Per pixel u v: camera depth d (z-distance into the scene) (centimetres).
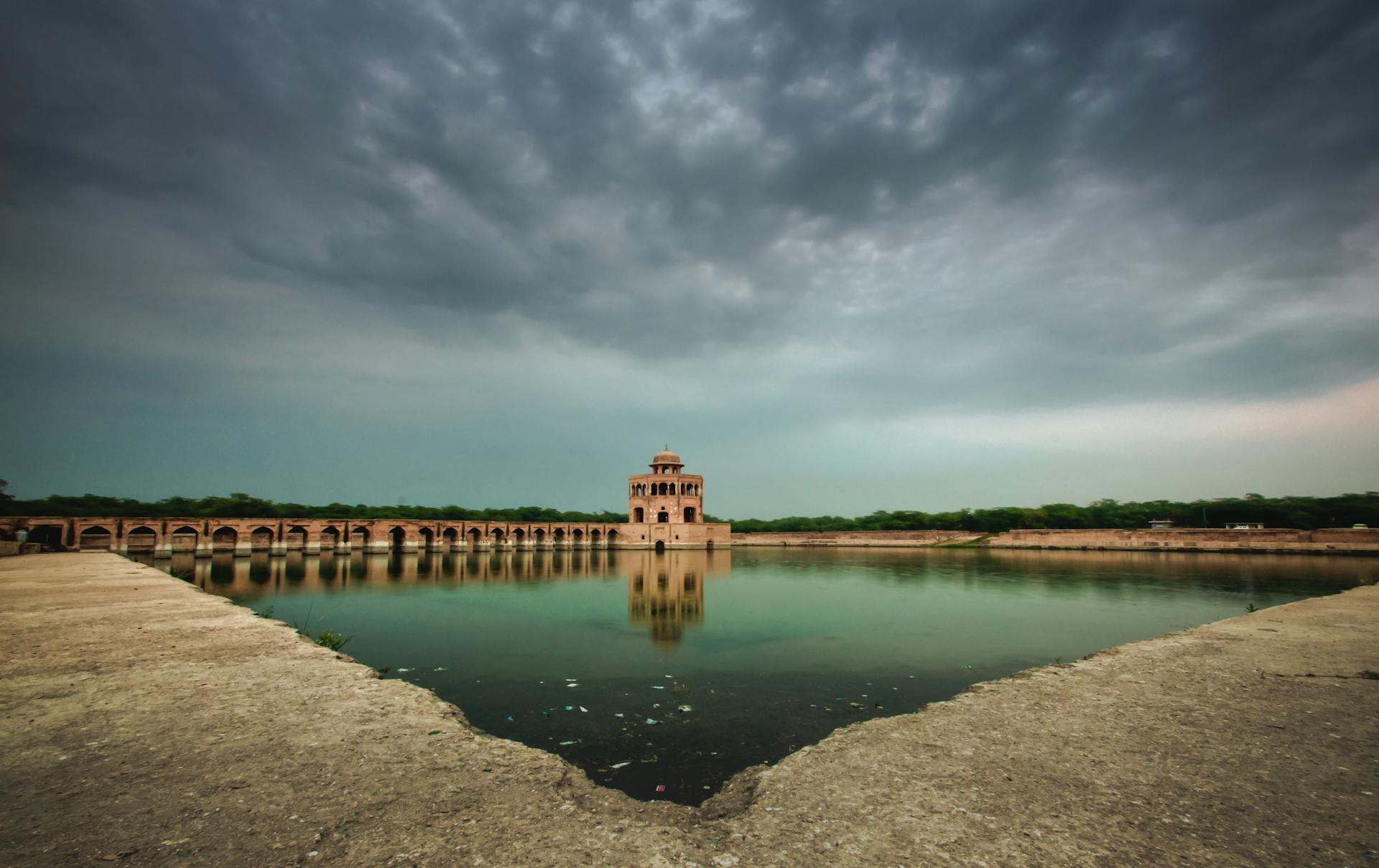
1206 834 558
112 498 9819
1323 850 528
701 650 2186
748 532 14688
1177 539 8394
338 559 7069
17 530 6072
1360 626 1738
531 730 1291
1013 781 682
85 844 514
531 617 2989
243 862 490
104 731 796
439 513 12619
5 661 1181
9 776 654
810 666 1919
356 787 642
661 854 527
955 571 5891
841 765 738
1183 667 1241
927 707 975
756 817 600
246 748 743
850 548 11400
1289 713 931
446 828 561
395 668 1881
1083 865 504
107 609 1862
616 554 9125
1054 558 7588
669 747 1185
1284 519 9369
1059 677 1162
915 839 551
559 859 512
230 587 4119
